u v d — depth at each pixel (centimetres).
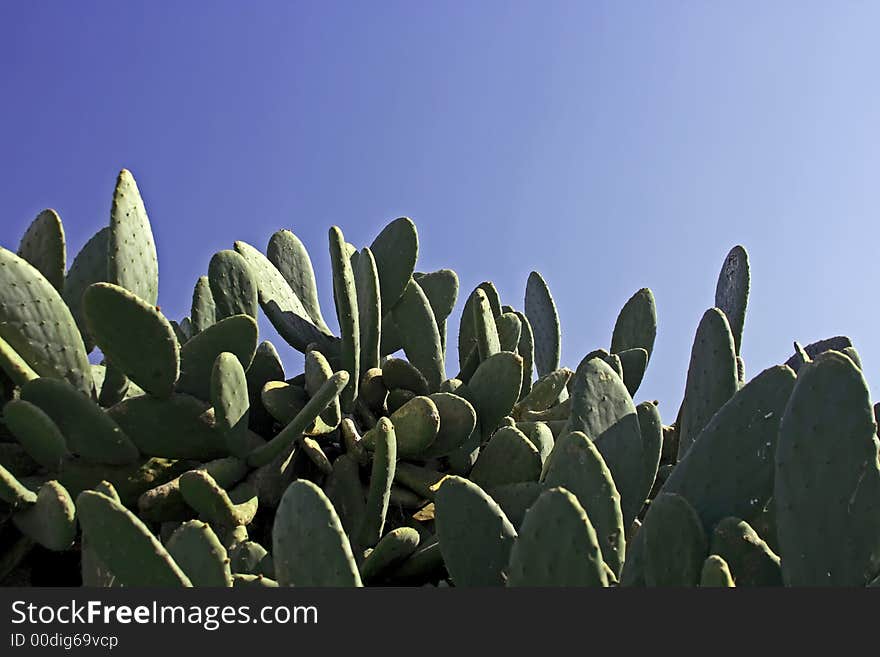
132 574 246
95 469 338
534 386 480
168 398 355
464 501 264
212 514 328
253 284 424
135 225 381
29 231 394
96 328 335
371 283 425
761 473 281
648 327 523
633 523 331
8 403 324
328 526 238
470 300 479
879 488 238
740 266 475
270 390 383
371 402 425
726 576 226
